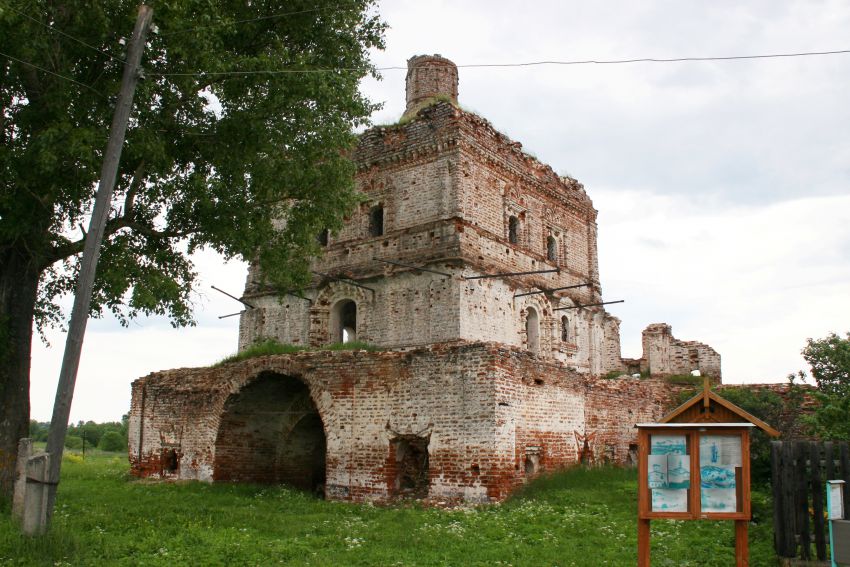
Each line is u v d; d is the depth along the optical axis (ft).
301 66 57.72
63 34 48.34
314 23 61.52
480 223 94.22
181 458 83.25
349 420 69.87
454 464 62.85
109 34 51.24
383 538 46.16
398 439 67.10
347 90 59.52
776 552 37.06
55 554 37.86
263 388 79.82
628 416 85.46
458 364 64.34
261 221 61.16
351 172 65.72
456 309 87.04
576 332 109.40
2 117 51.21
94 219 42.70
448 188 92.17
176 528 47.65
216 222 57.67
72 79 49.39
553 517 53.21
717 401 39.91
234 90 56.90
